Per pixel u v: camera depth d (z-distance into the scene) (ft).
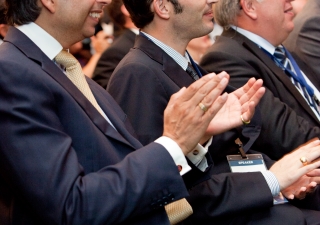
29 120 4.31
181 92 4.80
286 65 9.21
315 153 6.48
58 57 5.00
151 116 6.20
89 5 4.94
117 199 4.33
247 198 6.25
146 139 6.11
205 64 8.53
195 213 6.25
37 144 4.29
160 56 6.59
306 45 10.30
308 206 7.27
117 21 11.40
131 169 4.46
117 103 6.07
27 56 4.59
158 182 4.47
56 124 4.48
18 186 4.31
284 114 7.99
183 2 6.61
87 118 4.72
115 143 4.90
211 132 5.65
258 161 7.03
